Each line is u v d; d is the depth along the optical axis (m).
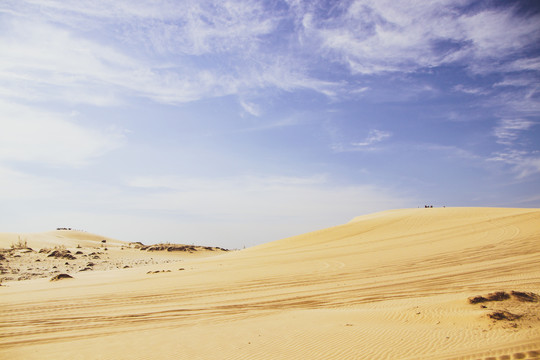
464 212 44.09
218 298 14.31
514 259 18.44
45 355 8.08
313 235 46.28
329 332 8.45
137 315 11.89
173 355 7.60
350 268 20.42
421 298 11.91
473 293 11.88
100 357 7.74
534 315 8.21
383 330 8.24
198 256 79.12
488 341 6.90
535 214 33.12
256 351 7.51
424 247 26.27
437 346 6.92
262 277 19.47
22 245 63.78
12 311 12.84
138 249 80.62
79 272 31.45
